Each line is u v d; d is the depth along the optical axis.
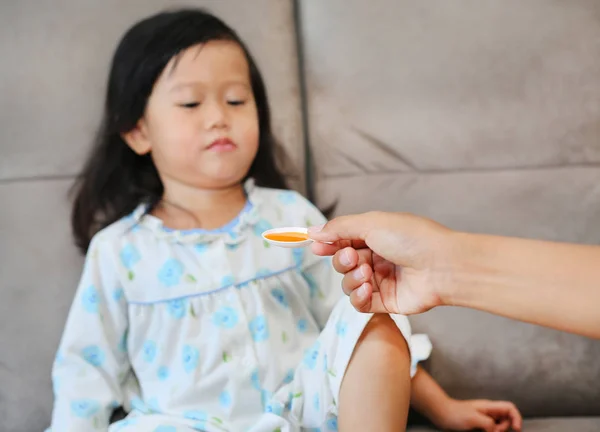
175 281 1.04
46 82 1.16
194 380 1.00
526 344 1.12
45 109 1.15
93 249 1.05
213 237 1.07
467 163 1.18
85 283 1.04
